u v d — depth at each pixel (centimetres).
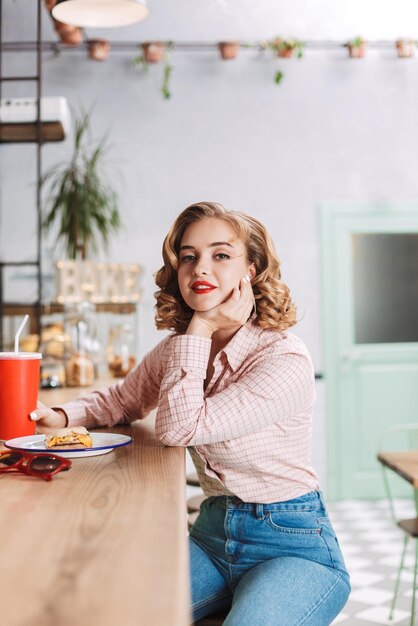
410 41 537
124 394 173
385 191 550
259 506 147
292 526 145
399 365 552
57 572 68
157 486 105
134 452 134
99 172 533
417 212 550
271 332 151
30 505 95
